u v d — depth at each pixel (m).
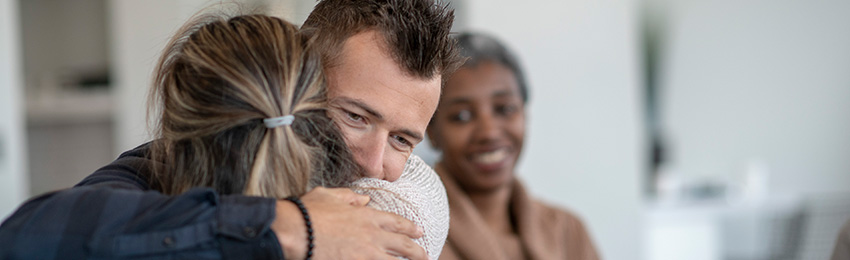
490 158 1.44
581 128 2.70
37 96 3.87
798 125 4.95
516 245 1.46
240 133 0.70
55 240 0.62
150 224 0.63
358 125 0.78
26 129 4.01
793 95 4.96
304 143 0.73
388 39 0.77
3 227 0.64
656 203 3.96
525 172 2.65
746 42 5.13
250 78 0.69
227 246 0.63
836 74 4.82
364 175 0.80
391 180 0.83
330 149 0.76
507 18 2.65
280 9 0.89
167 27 2.56
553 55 2.68
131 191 0.67
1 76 2.41
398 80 0.77
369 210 0.70
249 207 0.65
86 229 0.62
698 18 5.37
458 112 1.43
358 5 0.79
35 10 3.97
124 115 2.71
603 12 2.73
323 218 0.67
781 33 4.99
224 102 0.69
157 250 0.62
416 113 0.79
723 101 5.25
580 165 2.70
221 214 0.64
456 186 1.39
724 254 5.08
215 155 0.70
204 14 0.79
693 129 5.43
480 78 1.42
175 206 0.64
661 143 4.88
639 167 2.77
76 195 0.65
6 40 2.42
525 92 1.50
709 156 5.34
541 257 1.45
